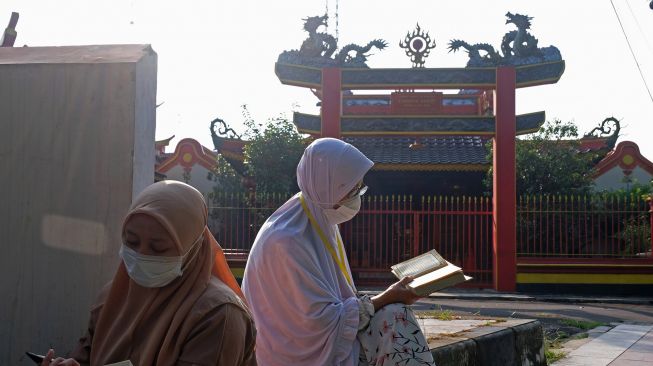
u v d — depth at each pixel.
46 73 3.49
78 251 3.41
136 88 3.42
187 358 2.19
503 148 16.34
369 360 3.17
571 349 8.59
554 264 16.80
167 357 2.21
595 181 23.53
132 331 2.28
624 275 16.75
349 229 18.55
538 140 20.42
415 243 17.73
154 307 2.28
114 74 3.42
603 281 16.77
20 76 3.51
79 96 3.45
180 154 24.25
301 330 3.19
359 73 16.45
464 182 22.28
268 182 20.64
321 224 3.35
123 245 2.30
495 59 16.33
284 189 20.61
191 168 24.22
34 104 3.49
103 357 2.33
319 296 3.19
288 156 20.77
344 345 3.13
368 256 18.05
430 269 3.32
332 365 3.13
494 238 16.84
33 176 3.48
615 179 23.52
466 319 6.44
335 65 16.52
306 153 3.41
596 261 16.88
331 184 3.29
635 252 18.39
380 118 16.42
